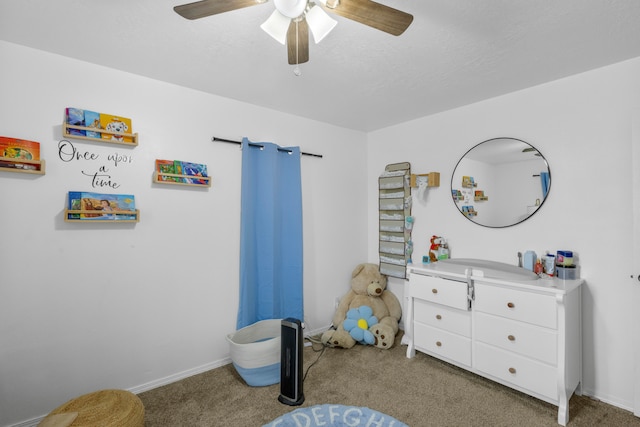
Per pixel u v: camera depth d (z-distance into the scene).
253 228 2.68
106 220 1.96
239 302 2.56
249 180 2.64
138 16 1.49
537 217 2.28
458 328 2.28
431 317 2.46
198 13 1.18
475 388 2.14
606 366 1.98
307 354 2.68
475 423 1.79
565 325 1.80
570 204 2.13
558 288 1.82
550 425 1.77
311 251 3.13
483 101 2.59
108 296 2.02
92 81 1.96
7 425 1.72
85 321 1.94
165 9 1.44
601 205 2.00
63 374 1.87
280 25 1.30
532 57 1.88
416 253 3.10
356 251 3.50
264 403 1.99
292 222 2.89
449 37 1.66
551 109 2.21
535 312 1.89
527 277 2.11
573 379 1.93
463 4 1.39
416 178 3.07
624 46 1.75
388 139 3.38
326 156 3.24
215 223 2.47
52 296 1.84
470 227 2.67
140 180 2.14
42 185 1.81
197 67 2.02
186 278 2.33
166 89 2.25
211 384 2.21
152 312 2.18
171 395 2.08
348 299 3.24
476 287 2.17
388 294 3.29
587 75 2.05
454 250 2.79
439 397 2.03
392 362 2.52
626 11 1.44
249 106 2.67
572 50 1.79
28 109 1.77
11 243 1.73
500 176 2.47
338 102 2.65
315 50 1.79
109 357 2.02
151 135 2.18
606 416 1.84
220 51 1.82
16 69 1.74
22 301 1.76
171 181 2.21
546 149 2.23
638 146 1.82
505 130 2.45
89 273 1.96
